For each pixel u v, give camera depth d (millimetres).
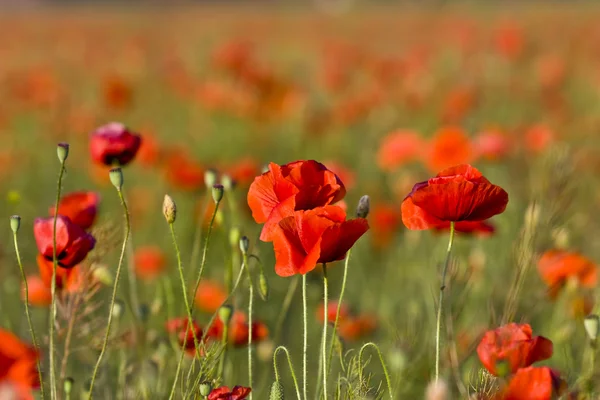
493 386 3170
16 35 39625
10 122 14781
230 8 92625
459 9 62844
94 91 18734
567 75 16438
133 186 11062
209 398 3184
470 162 8164
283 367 5883
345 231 2951
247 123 13602
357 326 5660
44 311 6469
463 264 5867
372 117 13539
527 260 4254
